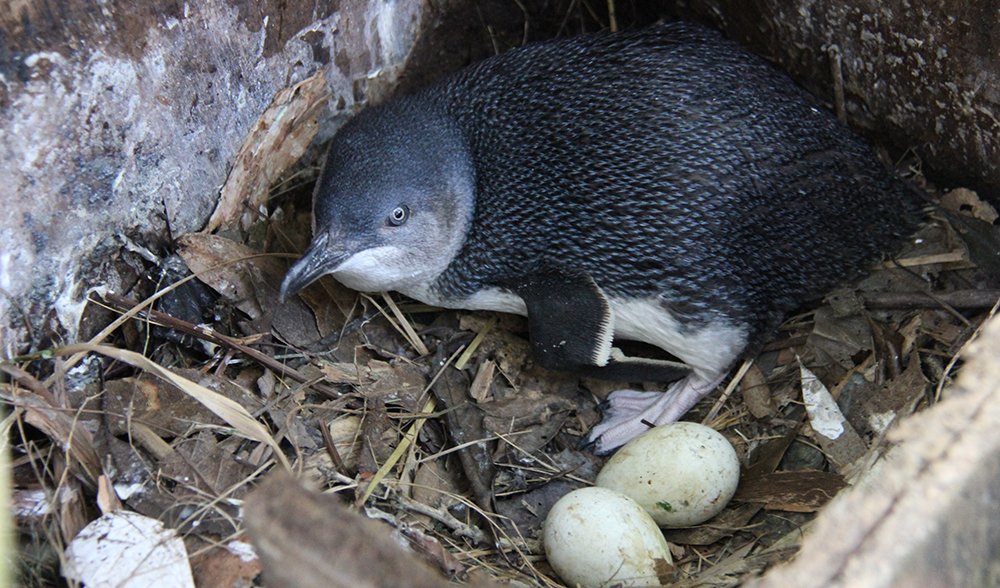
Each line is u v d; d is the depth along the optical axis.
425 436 0.90
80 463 0.82
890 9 0.90
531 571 0.85
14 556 0.79
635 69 0.90
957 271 0.92
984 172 0.92
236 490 0.83
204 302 0.90
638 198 0.88
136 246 0.87
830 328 0.91
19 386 0.82
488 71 0.93
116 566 0.79
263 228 0.93
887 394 0.89
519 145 0.91
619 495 0.84
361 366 0.91
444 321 0.95
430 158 0.90
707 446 0.86
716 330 0.88
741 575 0.83
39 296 0.83
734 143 0.88
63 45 0.80
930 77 0.90
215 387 0.86
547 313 0.89
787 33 0.96
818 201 0.89
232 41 0.88
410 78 1.00
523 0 1.02
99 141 0.83
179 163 0.88
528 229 0.90
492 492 0.88
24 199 0.81
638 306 0.89
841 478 0.86
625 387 0.94
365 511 0.85
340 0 0.93
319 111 0.94
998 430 0.72
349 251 0.89
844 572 0.70
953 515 0.71
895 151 0.96
